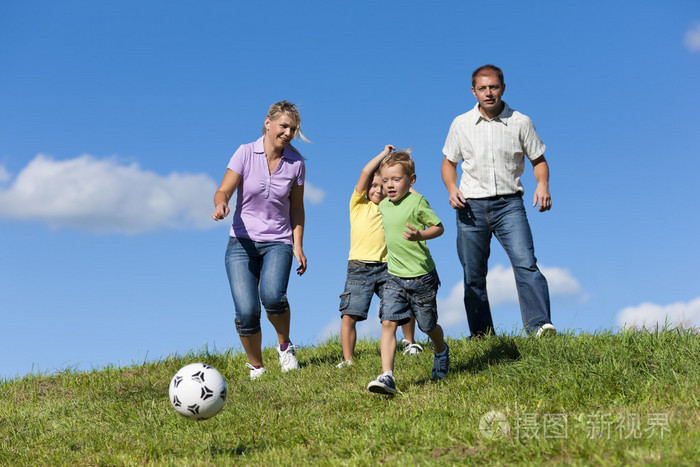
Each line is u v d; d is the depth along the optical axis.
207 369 4.57
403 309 5.51
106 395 6.80
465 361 6.31
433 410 4.75
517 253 7.07
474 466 3.61
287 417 5.23
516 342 6.37
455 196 7.26
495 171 7.14
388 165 5.49
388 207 5.55
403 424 4.48
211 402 4.48
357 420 4.86
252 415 5.39
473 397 5.04
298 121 6.96
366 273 7.00
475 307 7.48
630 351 5.62
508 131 7.11
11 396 7.10
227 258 7.15
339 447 4.26
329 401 5.61
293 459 4.12
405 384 5.80
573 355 5.61
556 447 3.66
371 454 4.04
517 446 3.79
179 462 4.35
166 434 5.12
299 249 7.34
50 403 6.60
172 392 4.51
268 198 6.99
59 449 4.99
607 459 3.37
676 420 3.87
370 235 7.00
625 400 4.61
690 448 3.29
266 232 7.05
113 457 4.59
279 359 8.12
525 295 7.04
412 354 6.99
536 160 7.29
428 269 5.53
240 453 4.55
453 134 7.39
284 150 7.12
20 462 4.68
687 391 4.56
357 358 7.38
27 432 5.64
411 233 5.13
